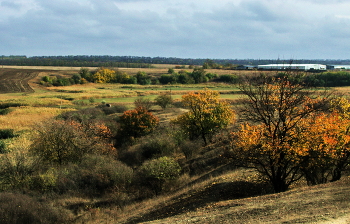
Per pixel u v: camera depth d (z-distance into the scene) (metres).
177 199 18.08
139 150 32.75
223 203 13.60
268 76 16.12
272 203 11.50
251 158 15.54
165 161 24.03
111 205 19.67
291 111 14.91
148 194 22.11
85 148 28.22
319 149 14.27
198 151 31.45
